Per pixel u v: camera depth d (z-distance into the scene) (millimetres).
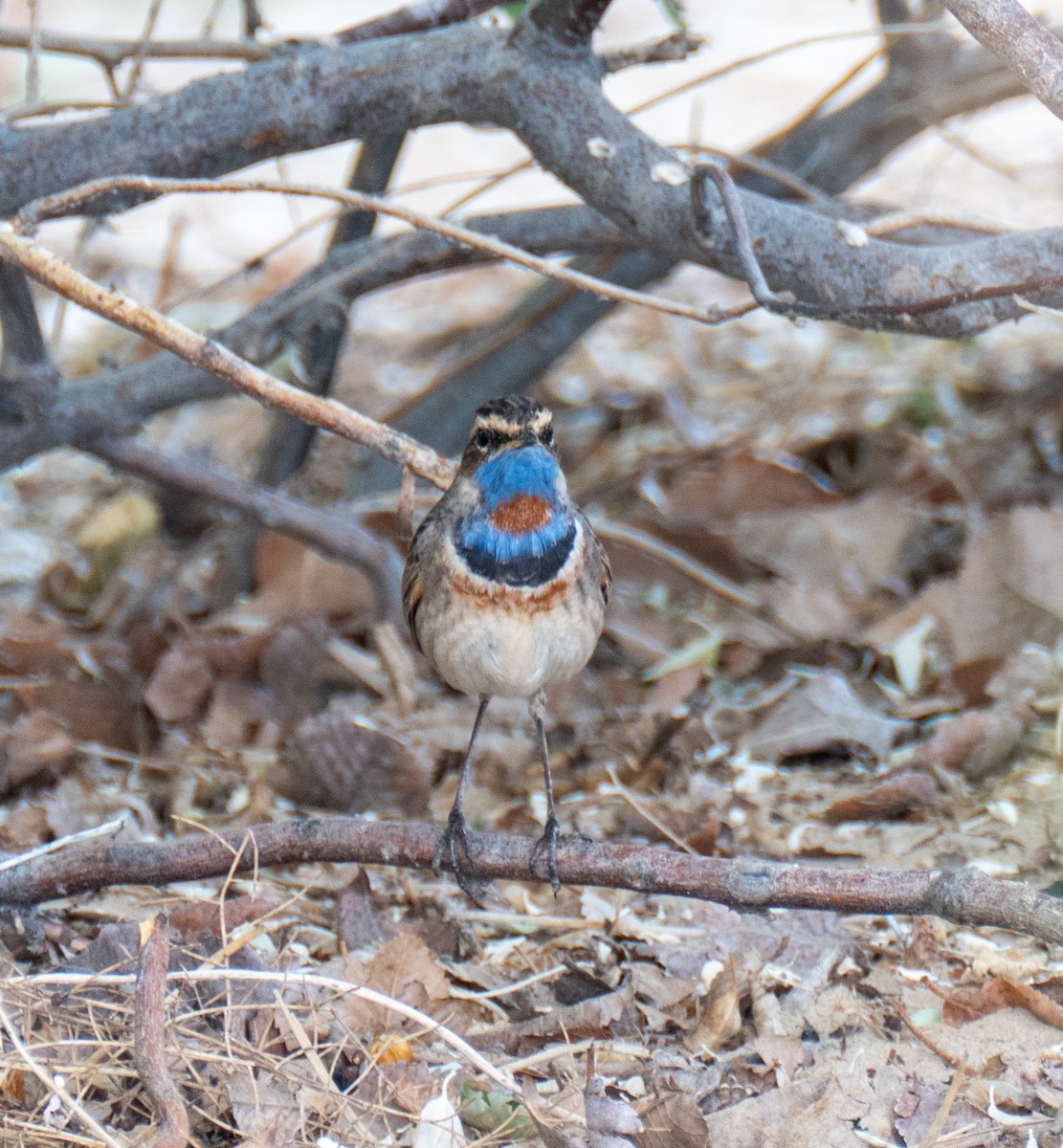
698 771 10984
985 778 10609
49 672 12242
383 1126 7098
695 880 7656
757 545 13492
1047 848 9680
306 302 11367
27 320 10641
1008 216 19203
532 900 9508
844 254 9102
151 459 11953
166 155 9477
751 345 18781
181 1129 6262
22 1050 6684
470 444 8953
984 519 13586
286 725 11859
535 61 9312
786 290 9281
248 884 9523
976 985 8352
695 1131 6910
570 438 16828
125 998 7676
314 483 13781
